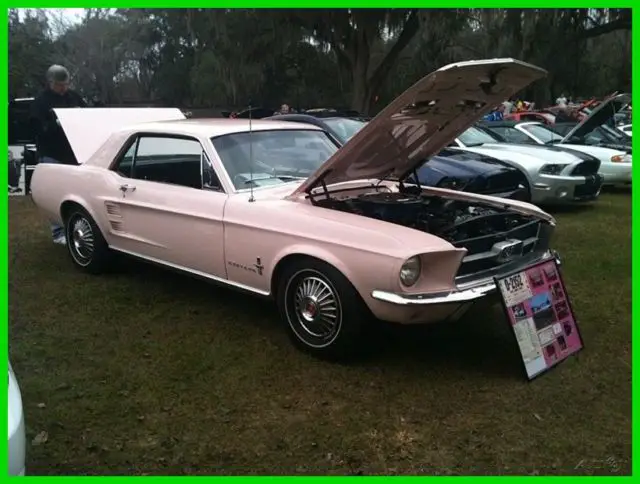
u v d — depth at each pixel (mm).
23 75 34250
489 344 4160
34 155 10320
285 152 4781
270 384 3637
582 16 25625
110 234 5301
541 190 8523
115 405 3424
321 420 3271
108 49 51906
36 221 8133
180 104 46125
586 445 3049
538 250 4422
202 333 4352
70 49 51281
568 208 9266
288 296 3998
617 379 3678
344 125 7918
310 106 39250
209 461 2951
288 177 4625
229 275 4348
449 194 4875
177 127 4793
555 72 28562
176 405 3428
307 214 3848
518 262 4074
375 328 3762
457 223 3887
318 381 3668
